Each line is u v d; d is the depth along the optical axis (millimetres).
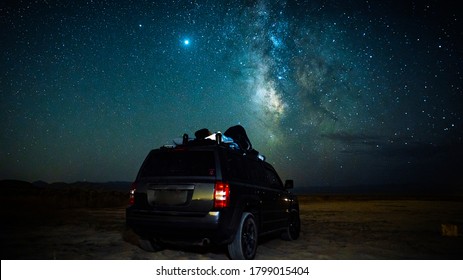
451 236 8680
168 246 6781
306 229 10094
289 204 7781
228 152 5535
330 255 6387
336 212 17281
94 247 6781
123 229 9398
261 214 6102
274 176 7574
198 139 5930
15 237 7758
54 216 12938
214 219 4816
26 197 24016
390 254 6512
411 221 12453
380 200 36906
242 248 5340
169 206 5098
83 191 31359
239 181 5492
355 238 8359
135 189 5457
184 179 5121
